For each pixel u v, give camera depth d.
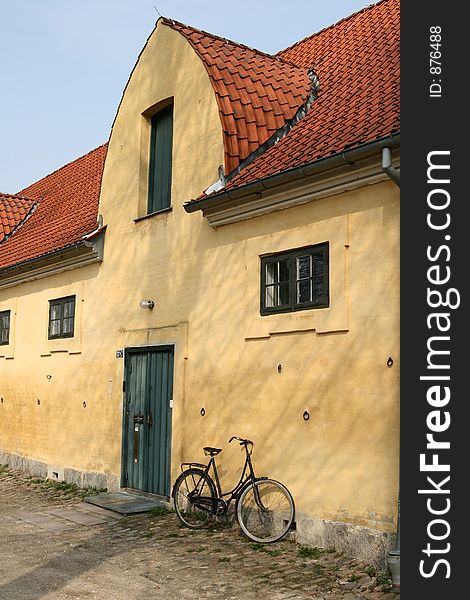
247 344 8.94
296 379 8.16
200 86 10.37
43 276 14.30
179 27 11.09
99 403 12.11
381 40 11.05
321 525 7.62
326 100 10.24
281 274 8.60
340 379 7.61
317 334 7.96
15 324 15.42
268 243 8.77
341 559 7.21
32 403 14.39
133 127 11.90
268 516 8.27
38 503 11.07
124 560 7.55
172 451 10.09
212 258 9.73
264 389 8.60
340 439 7.53
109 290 12.14
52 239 14.72
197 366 9.80
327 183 7.91
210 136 10.00
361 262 7.55
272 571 6.98
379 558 6.93
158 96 11.31
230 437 9.05
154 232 11.06
